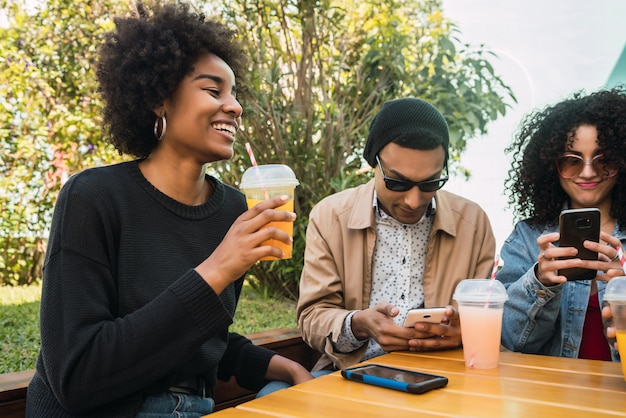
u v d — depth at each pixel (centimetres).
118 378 130
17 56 525
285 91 457
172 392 152
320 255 226
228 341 194
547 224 225
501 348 213
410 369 156
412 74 477
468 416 115
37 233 544
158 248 154
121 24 170
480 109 475
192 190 167
